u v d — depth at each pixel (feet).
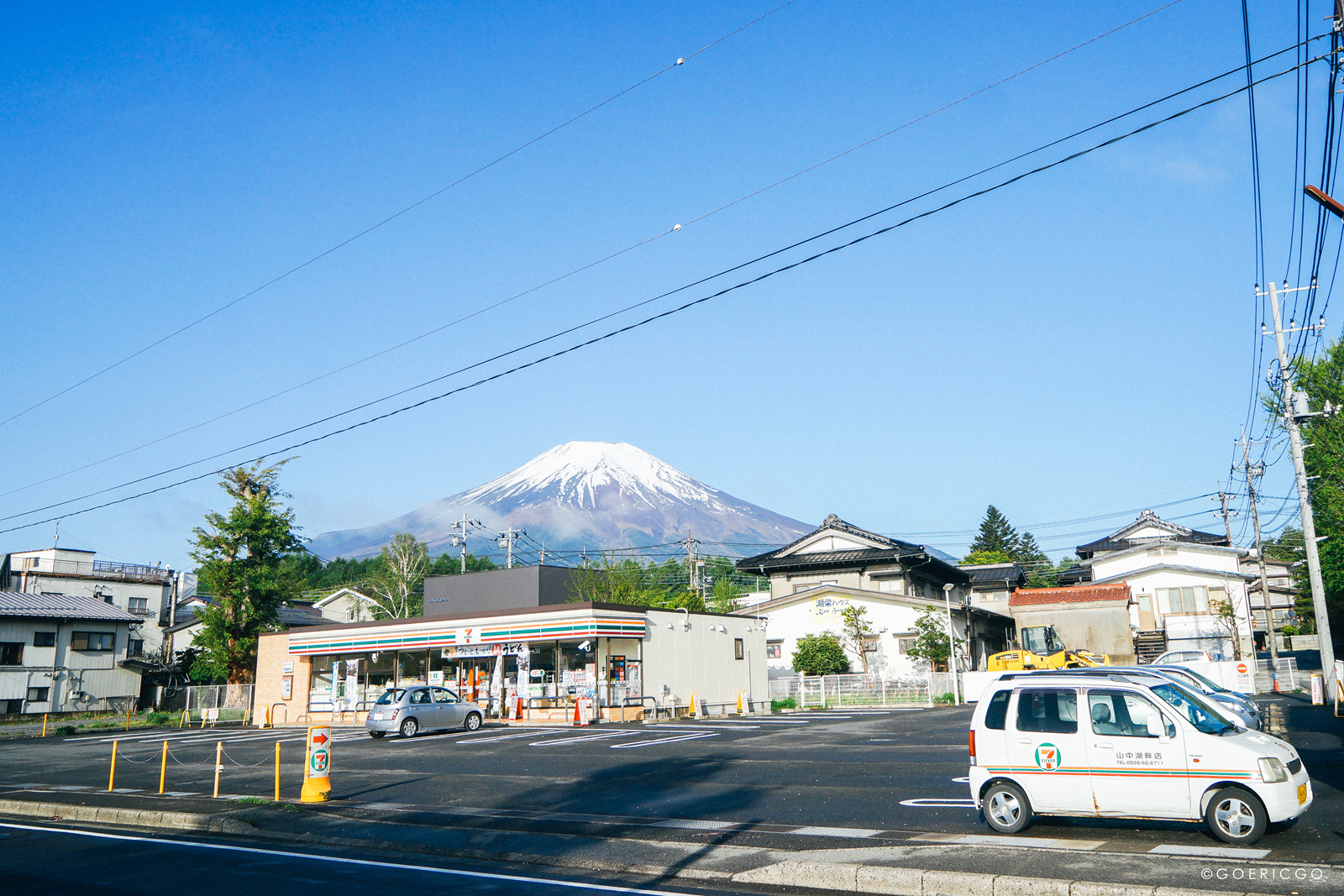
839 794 48.32
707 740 83.56
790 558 189.37
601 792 53.06
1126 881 27.78
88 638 180.55
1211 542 260.21
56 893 31.68
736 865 33.12
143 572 233.14
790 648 168.25
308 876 33.88
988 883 28.84
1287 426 96.73
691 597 177.37
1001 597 217.77
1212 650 192.34
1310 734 65.00
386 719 99.14
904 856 32.71
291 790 58.03
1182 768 33.17
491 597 144.66
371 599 273.54
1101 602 184.65
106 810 51.26
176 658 207.10
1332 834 33.35
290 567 185.78
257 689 149.07
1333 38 36.01
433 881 32.63
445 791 55.62
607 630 115.55
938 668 154.10
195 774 70.13
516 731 103.96
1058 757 35.24
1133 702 34.81
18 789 65.92
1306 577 166.61
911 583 181.78
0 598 177.27
